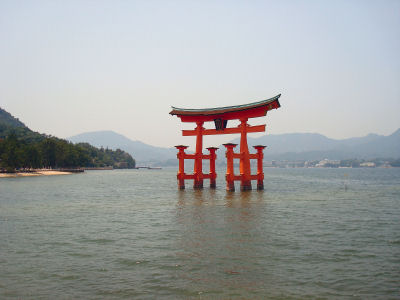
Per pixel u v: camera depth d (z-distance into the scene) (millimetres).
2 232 23109
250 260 16141
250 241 19953
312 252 17594
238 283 13219
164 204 38656
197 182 57312
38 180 100188
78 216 30281
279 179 115688
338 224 25828
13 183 84188
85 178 117812
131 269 14906
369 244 19438
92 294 12242
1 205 39062
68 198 47531
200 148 57062
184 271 14586
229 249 18125
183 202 40062
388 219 28328
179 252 17547
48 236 21781
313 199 44625
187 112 55594
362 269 14891
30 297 12000
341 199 45250
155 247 18672
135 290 12578
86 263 15820
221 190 55750
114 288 12781
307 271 14602
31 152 136375
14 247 18922
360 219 28250
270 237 21047
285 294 12195
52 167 169125
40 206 38125
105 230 23656
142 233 22500
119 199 45812
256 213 31016
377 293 12320
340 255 17078
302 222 26516
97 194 54156
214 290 12539
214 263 15672
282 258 16484
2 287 12914
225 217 28719
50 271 14703
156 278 13781
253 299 11789
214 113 52594
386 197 48688
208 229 23562
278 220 27312
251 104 49750
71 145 187500
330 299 11805
